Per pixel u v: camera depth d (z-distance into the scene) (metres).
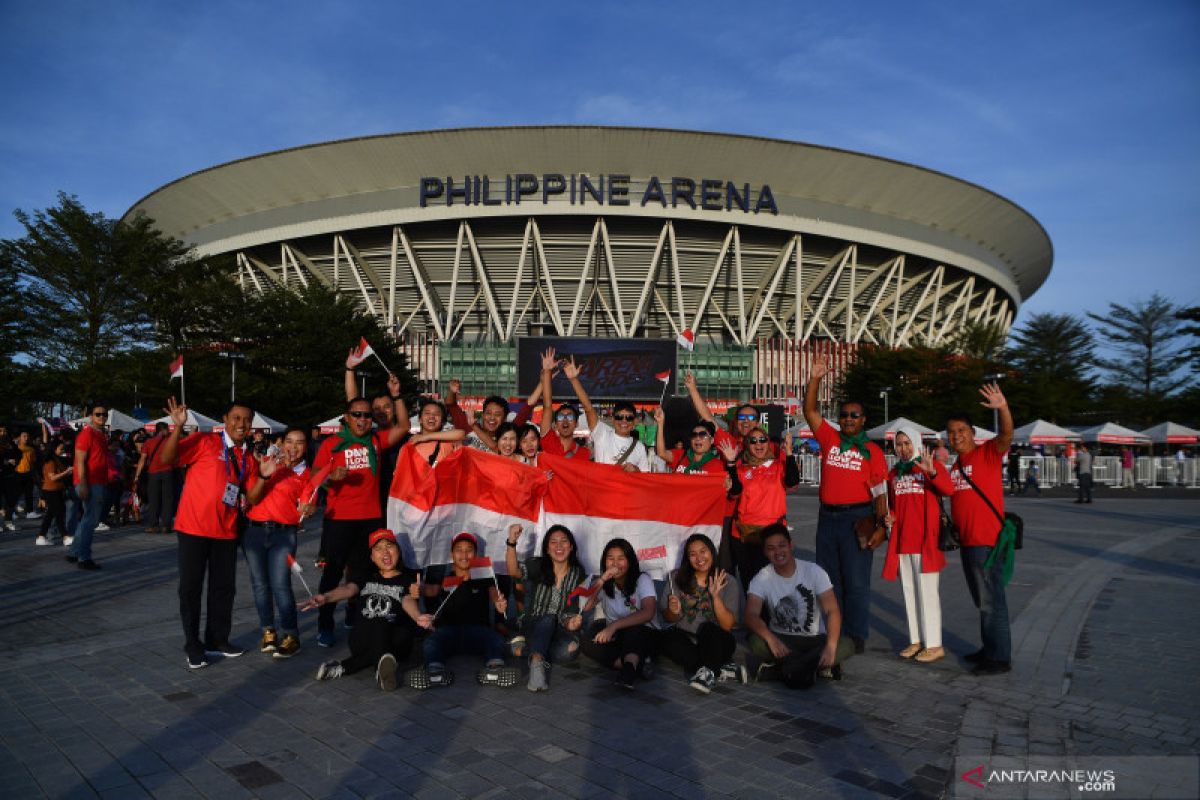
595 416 8.82
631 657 5.81
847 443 6.91
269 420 24.73
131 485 18.97
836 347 58.97
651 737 4.76
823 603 6.01
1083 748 4.55
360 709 5.28
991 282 70.62
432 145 54.88
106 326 32.84
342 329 39.69
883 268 62.81
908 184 59.59
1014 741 4.67
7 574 10.88
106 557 12.53
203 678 6.01
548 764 4.32
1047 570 11.45
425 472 7.34
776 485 7.31
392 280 59.47
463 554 6.35
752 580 6.19
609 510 7.59
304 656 6.71
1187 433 34.84
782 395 58.78
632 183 56.16
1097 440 35.12
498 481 7.54
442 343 58.59
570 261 60.66
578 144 54.62
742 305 62.53
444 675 5.78
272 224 59.44
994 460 6.38
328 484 7.01
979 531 6.32
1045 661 6.56
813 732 4.86
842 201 59.59
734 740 4.71
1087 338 65.25
